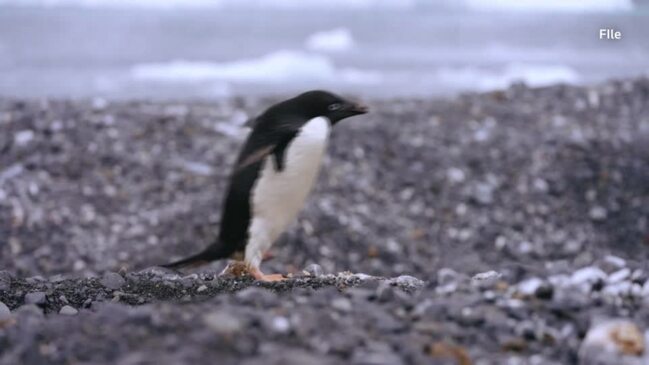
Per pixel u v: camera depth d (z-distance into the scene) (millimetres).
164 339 4734
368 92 30906
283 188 7434
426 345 4707
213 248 7785
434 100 19906
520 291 5668
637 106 18891
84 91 29938
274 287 7129
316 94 7527
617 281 6121
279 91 31297
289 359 4348
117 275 7473
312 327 4875
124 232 12891
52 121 16328
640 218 13992
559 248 13242
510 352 4836
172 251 12453
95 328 5160
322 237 12961
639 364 4605
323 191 14375
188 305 5402
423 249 13055
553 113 18359
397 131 16797
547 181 15031
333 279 7273
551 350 4867
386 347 4641
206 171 14836
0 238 12570
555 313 5309
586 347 4750
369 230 13312
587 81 36531
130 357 4461
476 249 13266
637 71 40656
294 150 7352
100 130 16125
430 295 5738
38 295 6816
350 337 4766
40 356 4816
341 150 15719
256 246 7570
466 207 14312
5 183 13992
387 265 12477
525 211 14234
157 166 14875
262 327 4805
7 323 5754
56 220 13086
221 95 29203
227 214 7617
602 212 14195
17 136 15602
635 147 16172
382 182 14875
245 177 7461
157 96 28422
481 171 15320
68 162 14812
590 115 18297
